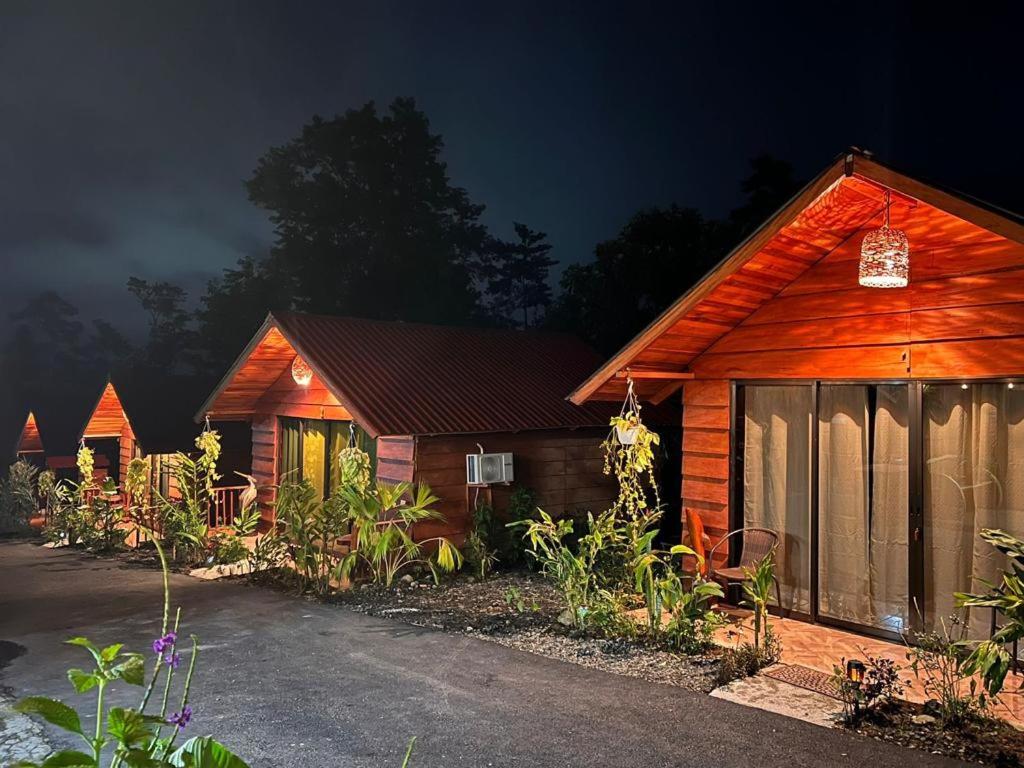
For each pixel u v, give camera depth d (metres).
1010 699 5.29
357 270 28.52
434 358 12.40
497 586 9.31
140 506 13.99
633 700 5.28
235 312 27.91
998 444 6.14
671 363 8.34
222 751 2.46
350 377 10.74
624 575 8.26
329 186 28.36
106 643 6.84
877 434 6.89
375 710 5.11
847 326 7.02
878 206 6.38
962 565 6.30
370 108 29.66
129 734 2.44
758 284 7.27
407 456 10.27
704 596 6.64
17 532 18.30
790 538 7.55
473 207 31.52
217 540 11.63
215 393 13.38
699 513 8.28
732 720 4.93
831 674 5.80
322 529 9.24
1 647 6.76
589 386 8.23
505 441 10.99
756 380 7.76
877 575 6.86
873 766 4.29
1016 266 5.95
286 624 7.42
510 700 5.29
